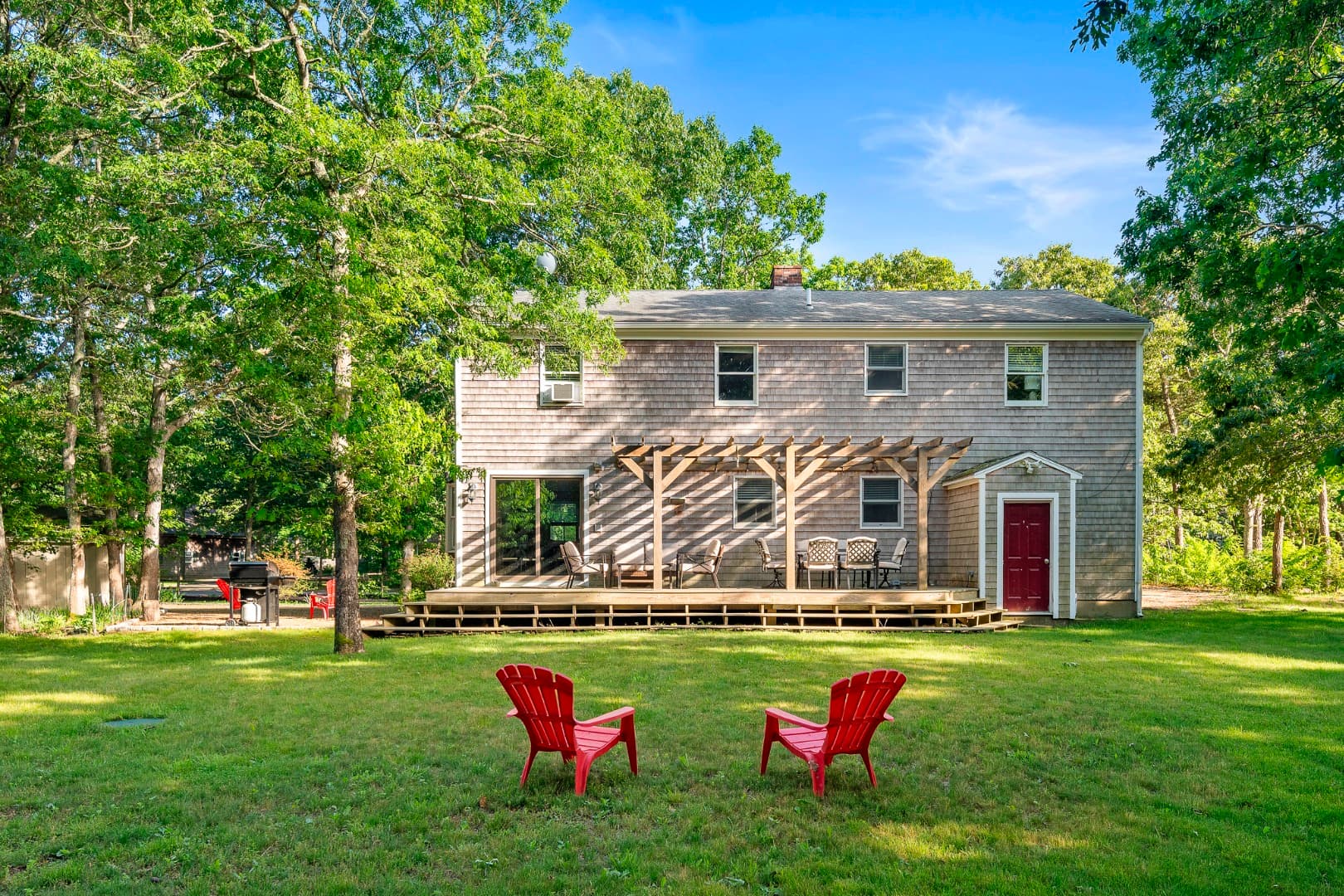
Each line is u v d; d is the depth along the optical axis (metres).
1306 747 7.09
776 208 35.78
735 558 18.09
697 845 4.95
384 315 11.30
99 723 7.99
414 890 4.32
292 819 5.33
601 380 18.27
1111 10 7.79
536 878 4.46
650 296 21.05
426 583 24.83
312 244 11.45
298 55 12.62
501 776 6.25
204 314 11.48
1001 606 16.86
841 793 5.87
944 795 5.88
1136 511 18.05
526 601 15.38
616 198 15.85
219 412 22.67
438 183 12.48
